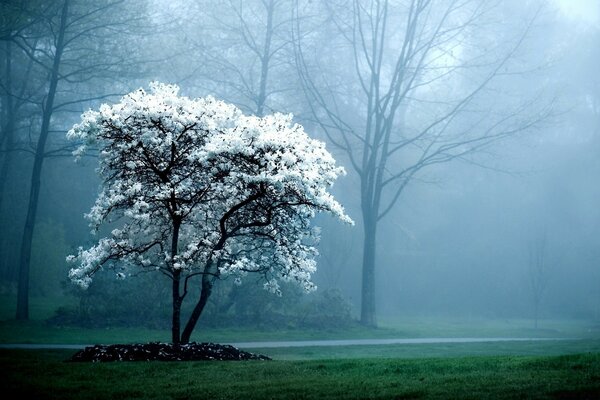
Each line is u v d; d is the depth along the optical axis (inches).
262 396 377.4
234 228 632.4
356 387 397.7
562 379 392.2
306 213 632.4
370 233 1368.1
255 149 560.1
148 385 421.1
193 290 1168.8
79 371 479.5
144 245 649.6
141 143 577.0
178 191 605.0
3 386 416.8
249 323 1190.3
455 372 454.0
